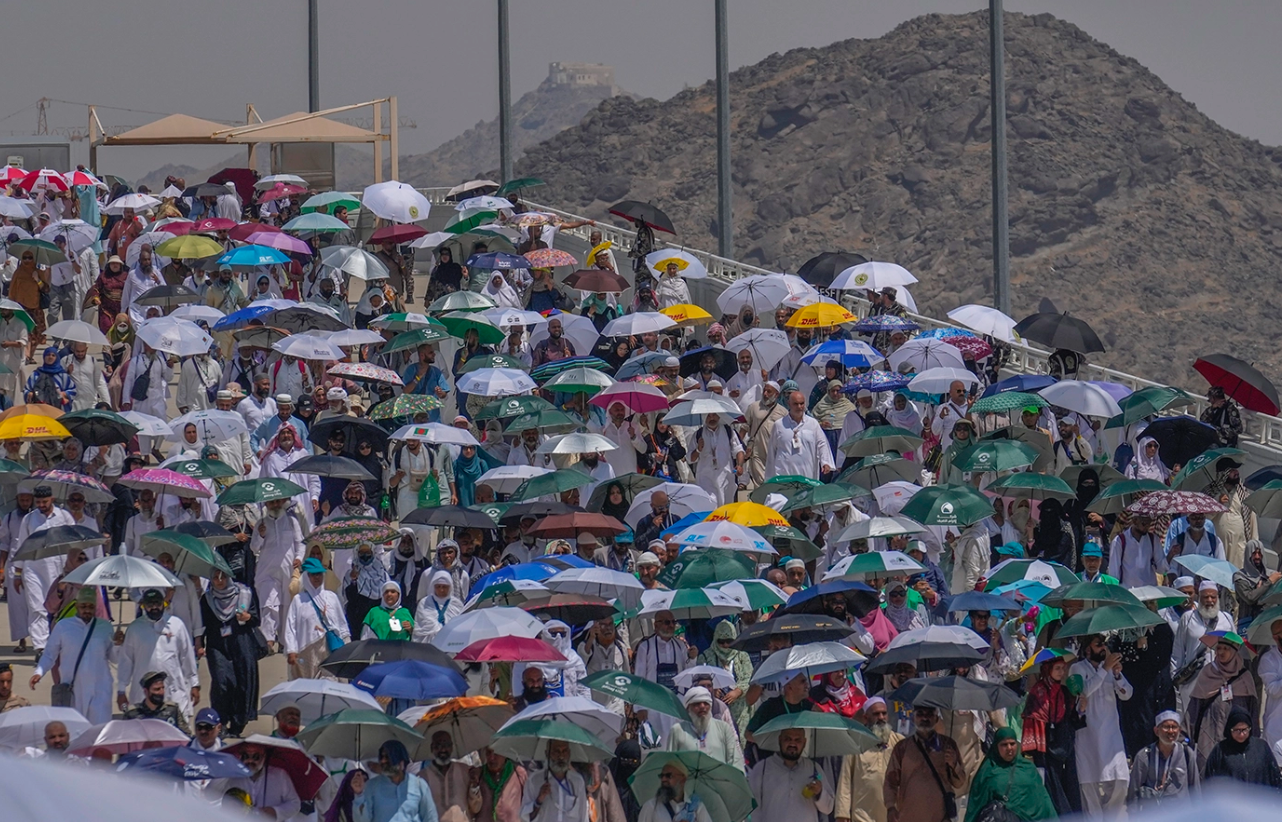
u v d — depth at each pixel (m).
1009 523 67.50
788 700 46.75
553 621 50.81
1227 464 71.50
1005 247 131.88
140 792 8.45
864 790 46.97
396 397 75.56
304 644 56.59
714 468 76.06
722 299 98.50
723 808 43.69
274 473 68.94
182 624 51.34
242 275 111.25
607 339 93.62
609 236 137.62
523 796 43.31
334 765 46.22
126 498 69.00
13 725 40.72
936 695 45.19
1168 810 9.21
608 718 43.88
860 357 82.12
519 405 74.12
